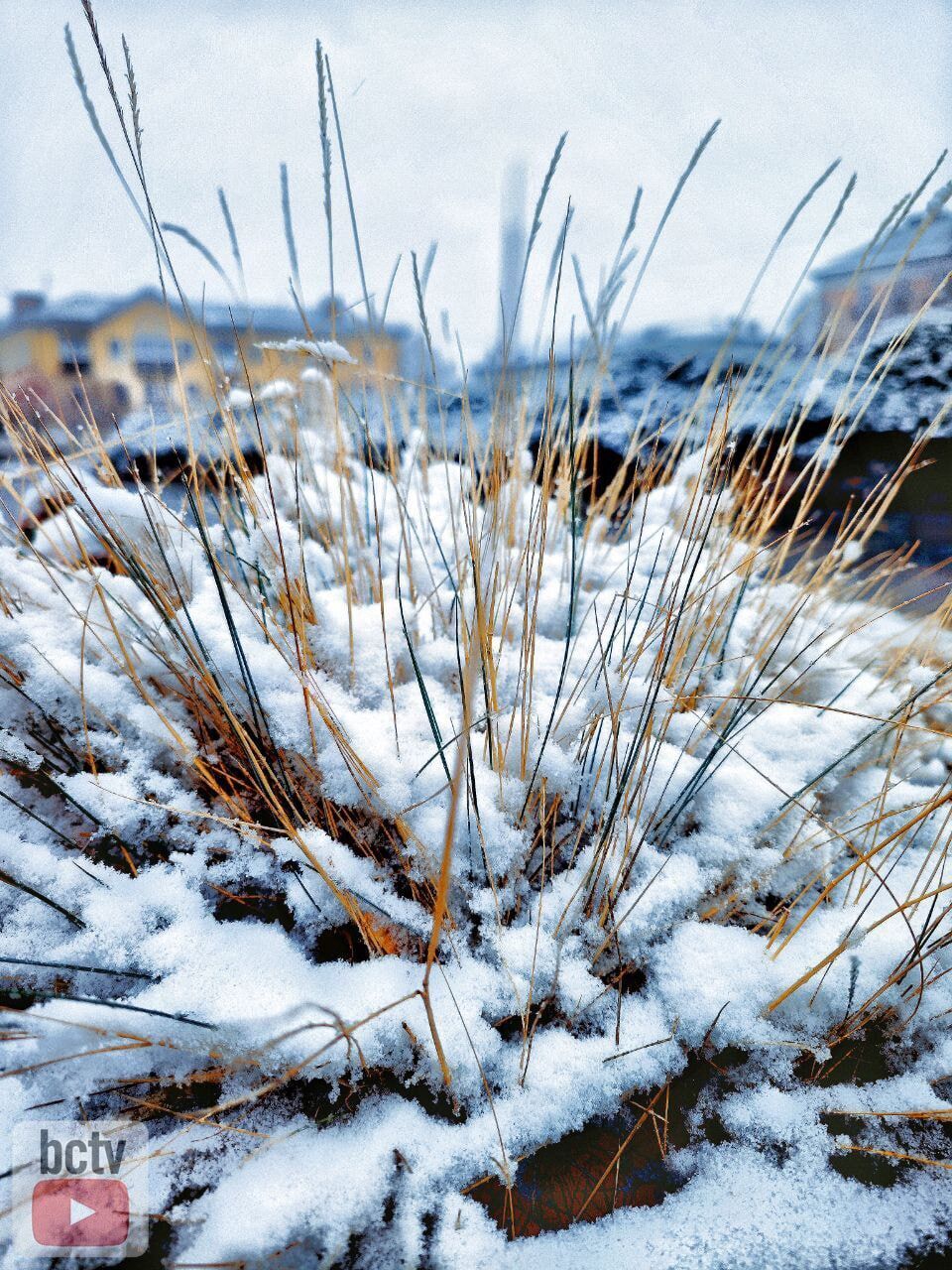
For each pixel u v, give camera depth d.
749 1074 0.46
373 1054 0.43
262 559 0.61
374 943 0.49
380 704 0.58
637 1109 0.44
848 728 0.59
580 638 0.65
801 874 0.53
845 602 0.78
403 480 0.90
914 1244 0.39
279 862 0.52
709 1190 0.41
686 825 0.55
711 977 0.47
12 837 0.49
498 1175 0.42
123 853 0.51
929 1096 0.44
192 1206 0.39
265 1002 0.44
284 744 0.52
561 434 0.72
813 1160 0.42
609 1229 0.40
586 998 0.47
